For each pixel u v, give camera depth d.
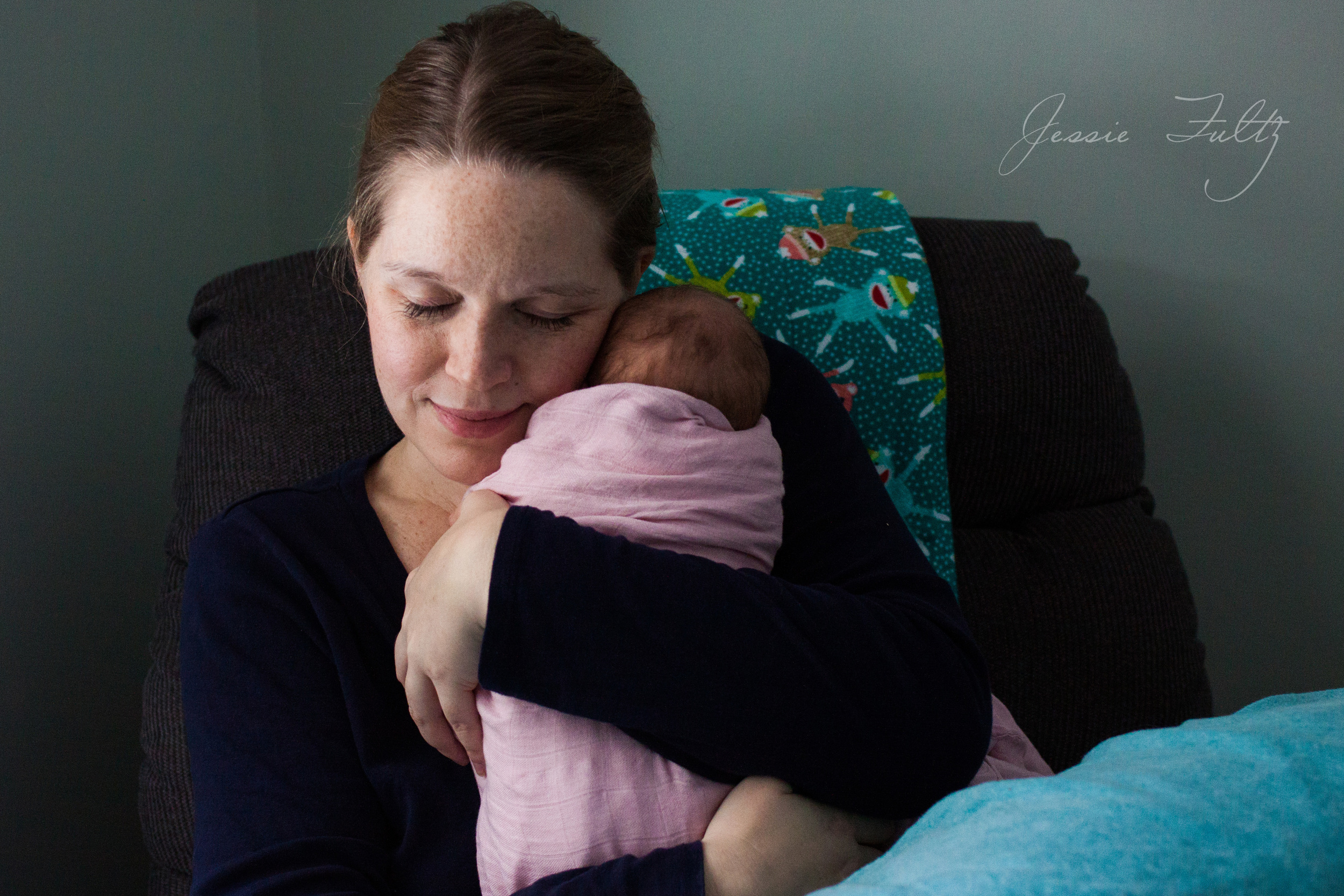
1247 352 1.58
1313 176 1.51
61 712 1.20
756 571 0.67
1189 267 1.57
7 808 1.12
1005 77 1.55
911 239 1.20
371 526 0.82
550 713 0.65
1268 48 1.49
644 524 0.69
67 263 1.21
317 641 0.76
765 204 1.20
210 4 1.48
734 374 0.77
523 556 0.63
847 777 0.64
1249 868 0.49
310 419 1.05
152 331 1.37
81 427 1.23
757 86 1.60
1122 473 1.26
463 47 0.69
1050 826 0.51
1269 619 1.63
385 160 0.68
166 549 1.07
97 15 1.25
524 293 0.69
